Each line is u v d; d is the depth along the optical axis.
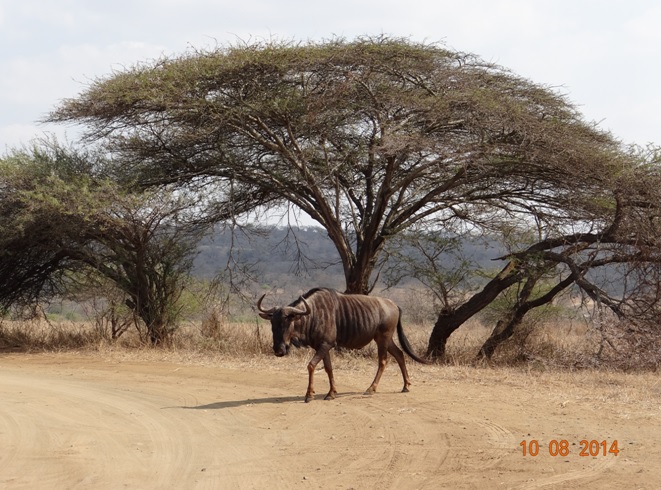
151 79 19.83
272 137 20.86
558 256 19.73
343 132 21.44
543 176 20.22
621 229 19.39
